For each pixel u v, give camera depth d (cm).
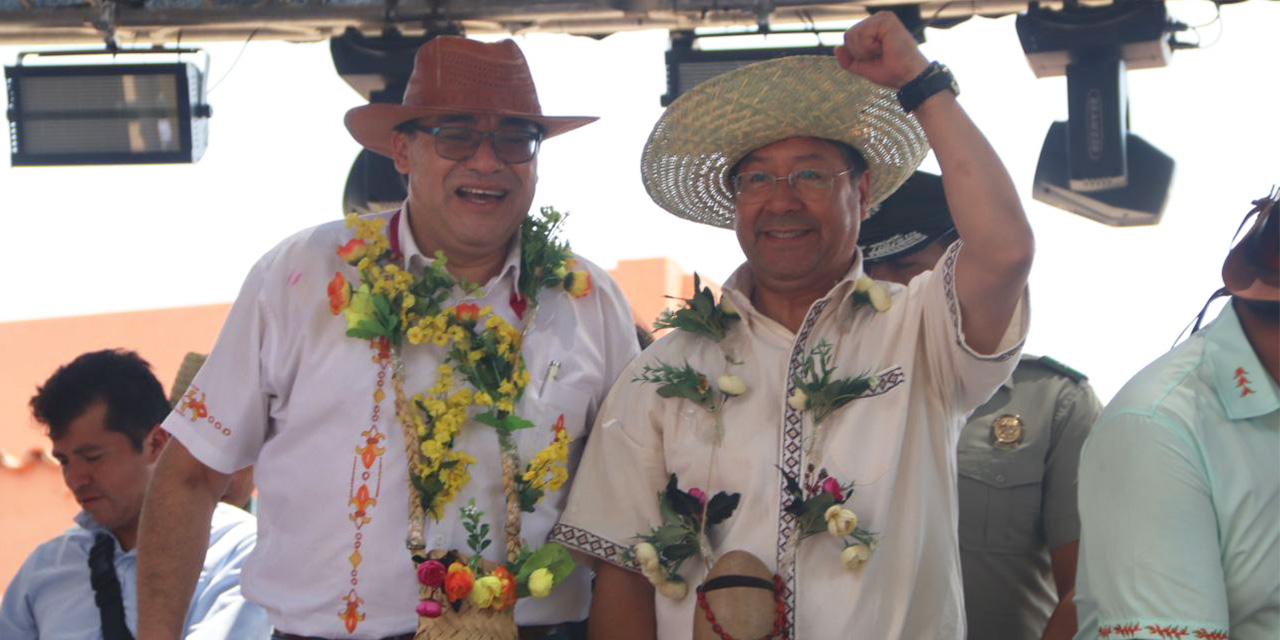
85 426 390
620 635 310
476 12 530
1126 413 250
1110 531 246
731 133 316
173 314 1034
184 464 326
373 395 313
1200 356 253
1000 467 347
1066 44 513
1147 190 529
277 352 320
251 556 321
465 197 320
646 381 311
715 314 315
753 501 297
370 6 534
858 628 286
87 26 548
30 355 1034
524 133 323
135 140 557
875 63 290
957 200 281
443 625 290
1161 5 504
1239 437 246
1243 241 254
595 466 318
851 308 310
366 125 338
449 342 319
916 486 296
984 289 285
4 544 851
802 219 308
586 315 336
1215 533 243
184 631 378
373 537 306
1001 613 344
